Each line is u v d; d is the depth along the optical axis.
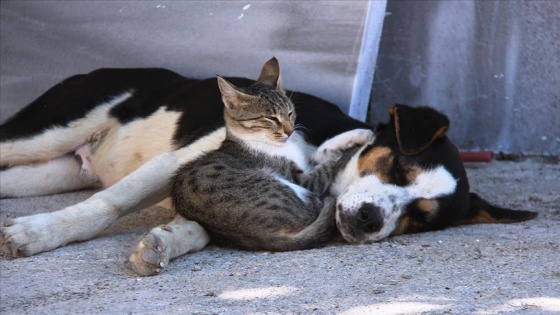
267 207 6.08
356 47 8.19
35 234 6.16
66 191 8.56
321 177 6.68
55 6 8.62
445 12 9.34
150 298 5.15
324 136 7.34
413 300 4.96
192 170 6.41
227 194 6.14
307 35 8.24
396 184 6.38
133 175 6.82
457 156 6.66
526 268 5.58
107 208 6.58
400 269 5.61
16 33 8.79
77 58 8.83
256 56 8.47
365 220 6.14
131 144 8.02
